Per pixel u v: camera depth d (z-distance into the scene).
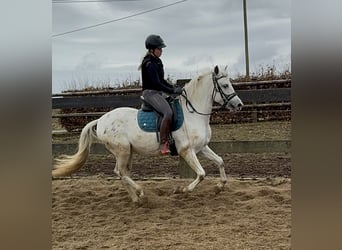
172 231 3.66
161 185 5.45
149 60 4.70
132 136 4.75
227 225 3.78
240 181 5.50
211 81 4.75
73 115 8.34
